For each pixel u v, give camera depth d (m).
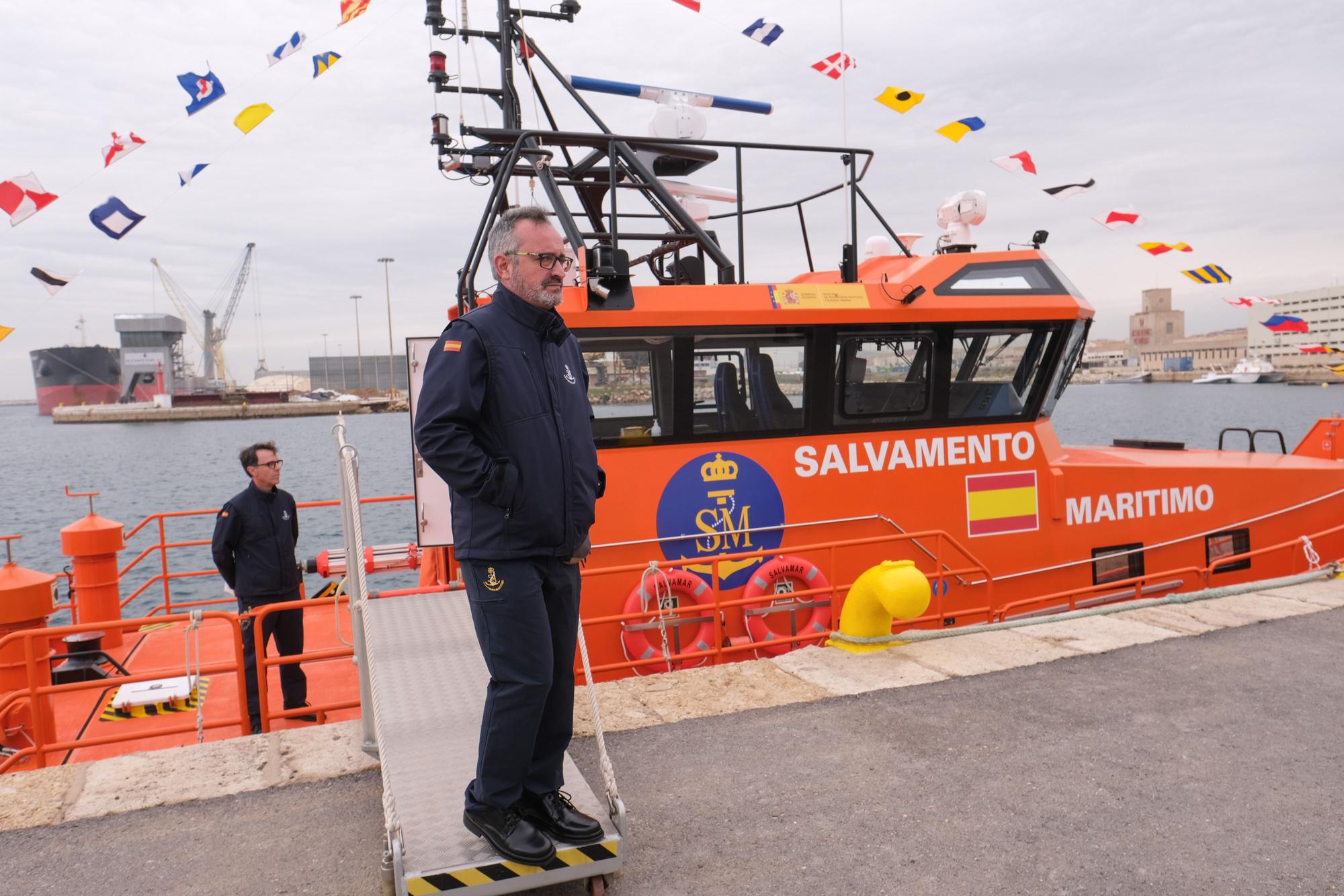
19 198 5.06
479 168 7.46
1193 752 3.86
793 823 3.33
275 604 5.07
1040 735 4.08
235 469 53.75
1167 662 5.03
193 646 8.27
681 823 3.35
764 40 7.15
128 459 63.88
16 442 93.56
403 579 18.16
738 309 6.75
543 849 2.68
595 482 2.83
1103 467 8.17
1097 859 3.03
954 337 7.45
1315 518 8.90
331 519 29.86
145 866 3.10
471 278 6.75
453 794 3.03
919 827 3.28
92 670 7.33
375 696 3.19
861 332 7.16
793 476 7.11
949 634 5.66
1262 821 3.26
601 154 7.52
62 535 7.99
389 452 62.94
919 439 7.46
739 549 7.01
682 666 6.79
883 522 7.39
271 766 3.89
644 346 6.66
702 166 8.00
